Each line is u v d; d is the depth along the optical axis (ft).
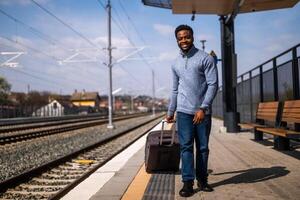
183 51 21.08
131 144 58.29
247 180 24.26
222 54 63.77
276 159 32.58
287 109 38.11
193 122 20.85
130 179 27.02
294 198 19.80
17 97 409.90
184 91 20.86
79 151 50.93
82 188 26.58
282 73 44.83
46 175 35.86
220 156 35.22
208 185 21.65
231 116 62.08
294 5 55.42
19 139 72.84
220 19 63.10
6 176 36.35
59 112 321.73
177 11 58.44
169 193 21.91
